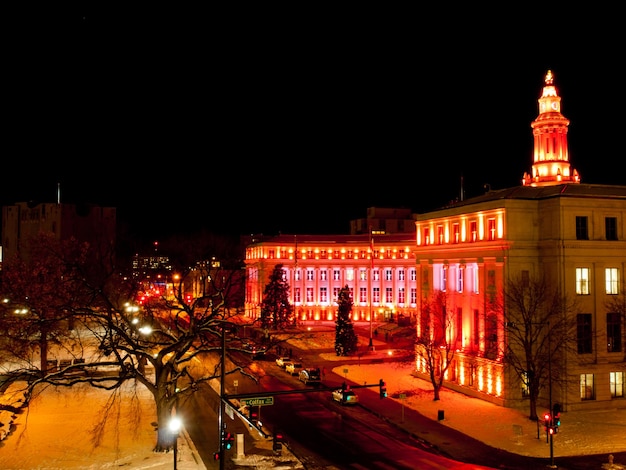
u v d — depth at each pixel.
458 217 62.78
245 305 132.88
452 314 62.50
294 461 37.78
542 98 72.44
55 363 63.12
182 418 48.97
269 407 54.78
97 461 36.00
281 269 115.75
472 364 58.38
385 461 38.62
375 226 150.50
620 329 54.22
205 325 41.16
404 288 123.19
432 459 39.16
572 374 52.19
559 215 53.38
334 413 52.38
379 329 108.12
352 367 75.00
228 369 72.69
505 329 52.59
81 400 52.94
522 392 53.62
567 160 71.31
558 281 52.75
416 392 60.16
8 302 57.47
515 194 60.88
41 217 132.12
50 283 56.69
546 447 41.84
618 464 38.22
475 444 42.78
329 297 127.81
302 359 82.00
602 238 54.38
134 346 39.22
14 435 41.62
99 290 40.19
